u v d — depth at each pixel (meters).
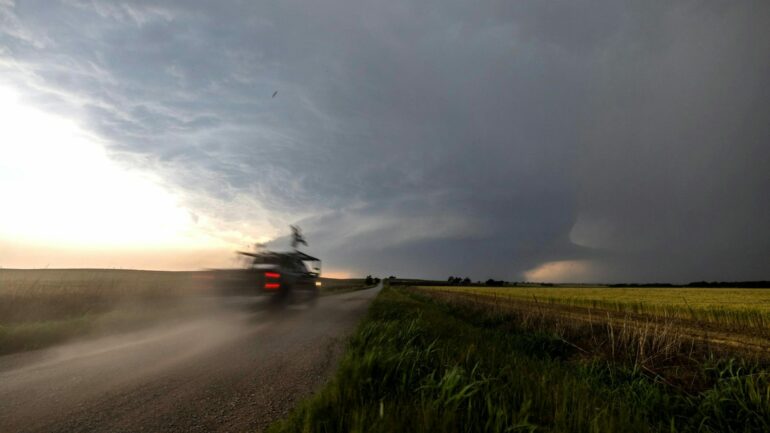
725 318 15.07
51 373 5.04
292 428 2.99
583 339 9.91
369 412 3.06
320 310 13.91
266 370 5.28
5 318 9.13
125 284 14.16
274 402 3.99
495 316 14.93
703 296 27.67
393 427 2.71
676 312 17.69
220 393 4.27
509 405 3.38
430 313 12.87
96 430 3.22
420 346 6.21
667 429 4.55
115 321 9.15
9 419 3.44
